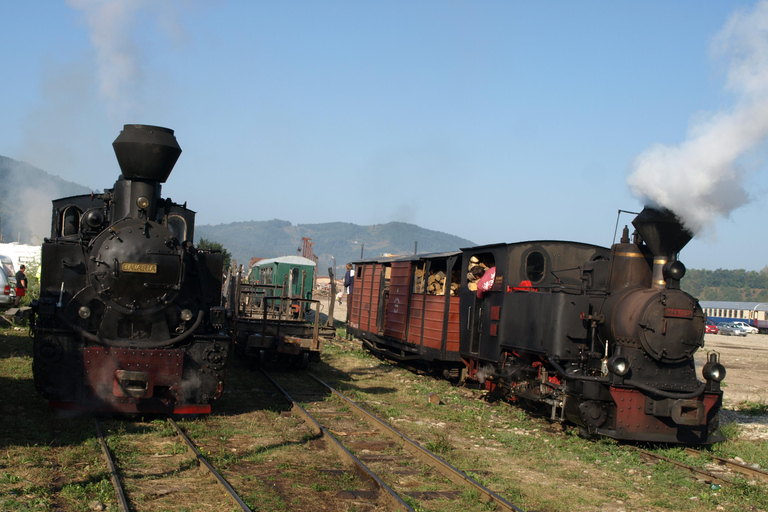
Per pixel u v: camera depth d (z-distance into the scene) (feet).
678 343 30.45
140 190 30.63
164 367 29.25
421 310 49.88
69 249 30.50
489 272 42.11
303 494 20.85
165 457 23.95
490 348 40.83
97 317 29.89
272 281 88.38
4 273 66.28
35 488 19.08
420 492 21.83
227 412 32.60
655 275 31.71
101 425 27.58
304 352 48.21
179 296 31.86
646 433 30.76
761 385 61.52
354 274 71.46
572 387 31.45
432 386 46.19
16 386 33.83
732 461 28.17
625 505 22.50
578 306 33.96
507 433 32.14
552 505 21.68
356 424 31.63
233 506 19.03
